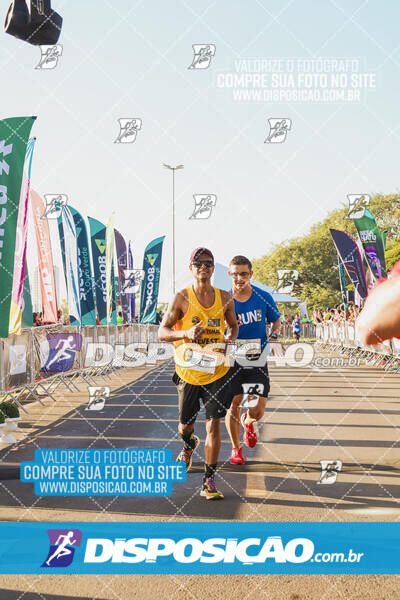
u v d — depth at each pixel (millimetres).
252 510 3754
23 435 6434
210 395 4055
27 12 4047
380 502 3854
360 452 5375
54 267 12070
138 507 3855
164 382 12531
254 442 5289
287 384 11812
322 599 2527
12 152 6676
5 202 6645
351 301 20062
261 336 5074
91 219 14133
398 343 13656
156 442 5984
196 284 4160
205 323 4156
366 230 13164
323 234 33094
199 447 5816
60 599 2562
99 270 14195
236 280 5008
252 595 2576
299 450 5523
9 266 6637
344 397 9594
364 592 2584
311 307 33312
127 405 8930
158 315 20234
